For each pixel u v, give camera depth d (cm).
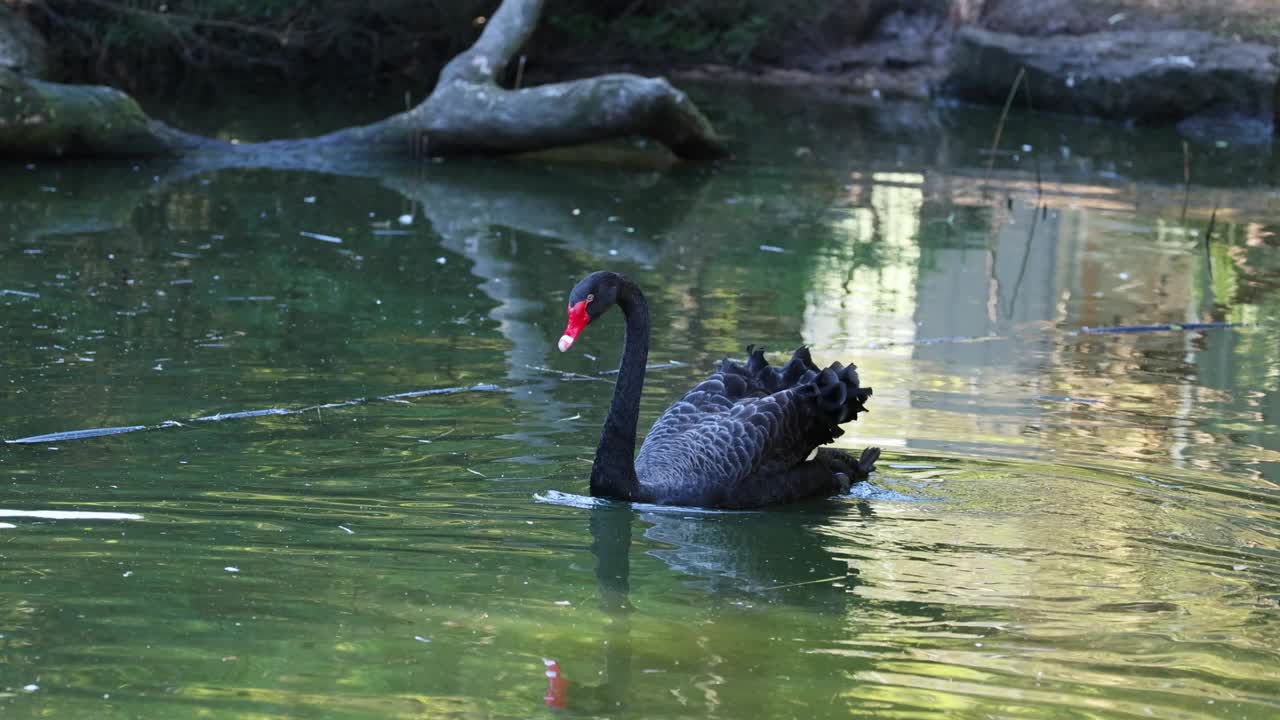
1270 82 2664
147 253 1464
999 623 675
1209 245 1650
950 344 1229
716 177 2064
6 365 1057
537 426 970
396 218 1697
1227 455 940
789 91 3086
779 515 841
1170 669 625
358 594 689
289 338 1170
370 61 3166
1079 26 2989
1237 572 745
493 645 639
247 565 718
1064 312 1346
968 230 1714
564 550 764
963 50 2989
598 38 3312
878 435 972
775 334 1241
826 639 653
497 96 2109
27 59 2583
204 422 947
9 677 586
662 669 616
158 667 601
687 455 861
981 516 833
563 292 1365
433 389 1044
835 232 1691
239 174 1970
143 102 2681
